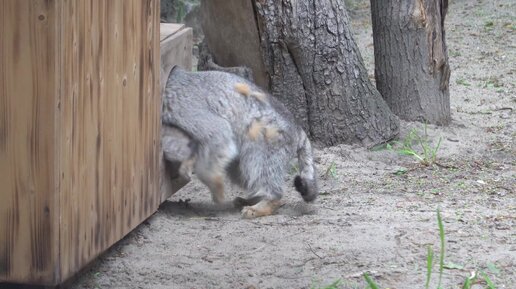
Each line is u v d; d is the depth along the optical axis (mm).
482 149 13039
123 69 7641
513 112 15375
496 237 8789
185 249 8500
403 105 14016
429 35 13867
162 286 7520
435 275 7695
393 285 7453
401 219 9477
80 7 6695
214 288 7488
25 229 6621
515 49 20500
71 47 6590
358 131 12711
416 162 12344
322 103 12570
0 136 6523
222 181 9617
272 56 12375
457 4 24984
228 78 9781
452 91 16828
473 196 10641
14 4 6379
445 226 9164
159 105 8797
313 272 7816
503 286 7449
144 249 8461
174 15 20484
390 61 14039
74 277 7398
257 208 9766
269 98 9961
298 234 8953
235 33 12445
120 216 7820
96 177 7219
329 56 12484
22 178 6566
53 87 6430
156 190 8867
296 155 10227
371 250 8383
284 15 12188
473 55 19953
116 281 7609
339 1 12602
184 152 9297
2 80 6473
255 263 8086
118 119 7605
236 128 9641
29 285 6777
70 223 6797
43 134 6496
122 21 7543
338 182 11273
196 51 19453
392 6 13930
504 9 24266
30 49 6410
